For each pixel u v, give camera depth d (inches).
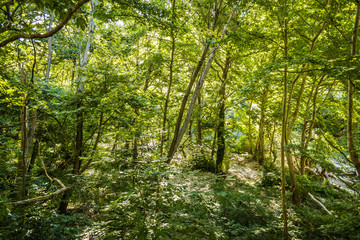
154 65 343.6
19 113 226.2
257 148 668.1
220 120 455.2
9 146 209.0
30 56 175.2
